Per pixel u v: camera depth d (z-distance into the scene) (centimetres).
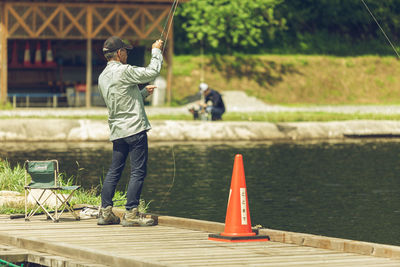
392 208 1852
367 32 6681
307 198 1994
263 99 5581
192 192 2044
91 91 4841
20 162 2514
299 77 5869
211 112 3712
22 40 5041
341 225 1641
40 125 3428
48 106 4744
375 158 2850
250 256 1032
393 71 6200
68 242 1136
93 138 3434
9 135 3381
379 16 6688
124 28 4684
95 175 2227
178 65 5709
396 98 5944
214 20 5656
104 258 1026
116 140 1286
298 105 5375
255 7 5738
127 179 2200
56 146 3153
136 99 1272
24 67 4944
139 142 1277
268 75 5825
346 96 5825
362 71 6106
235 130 3572
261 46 6269
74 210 1475
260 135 3584
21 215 1388
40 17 4600
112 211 1334
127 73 1253
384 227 1625
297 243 1127
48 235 1195
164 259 1008
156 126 3506
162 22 4744
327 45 6469
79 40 5134
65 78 5097
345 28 6669
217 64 5816
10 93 4975
